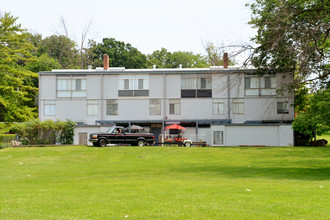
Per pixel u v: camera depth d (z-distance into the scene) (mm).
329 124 22016
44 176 20281
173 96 46125
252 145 40781
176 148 36531
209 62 62000
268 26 18281
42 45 85625
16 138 40812
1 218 9094
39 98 46625
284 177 18375
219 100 45625
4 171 22719
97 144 37875
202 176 19234
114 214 9453
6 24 43938
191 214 9250
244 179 17328
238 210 9586
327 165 24984
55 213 9680
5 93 43969
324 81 20219
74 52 79375
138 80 46438
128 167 25531
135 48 85750
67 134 41375
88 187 14586
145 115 46188
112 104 46469
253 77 45188
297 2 18688
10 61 43906
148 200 11188
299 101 33531
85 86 46531
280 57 17875
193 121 44719
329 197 11359
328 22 17641
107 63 48000
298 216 8953
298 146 40875
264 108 44875
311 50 17016
